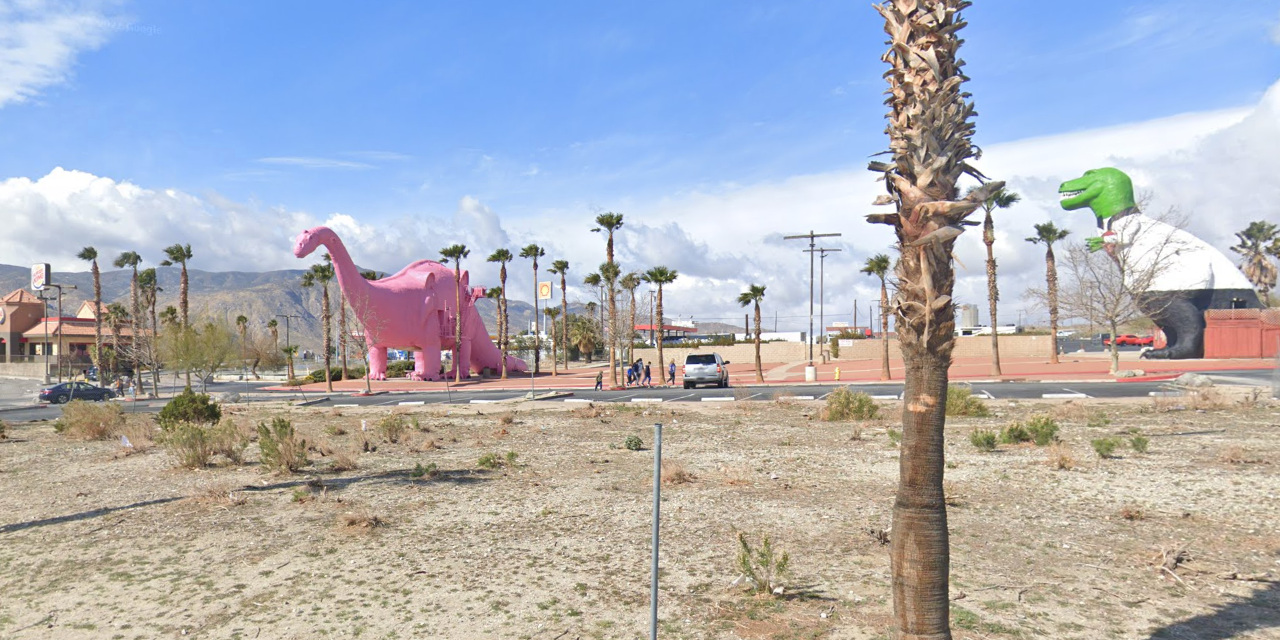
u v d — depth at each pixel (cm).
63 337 7419
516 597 568
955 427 1583
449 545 712
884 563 632
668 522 789
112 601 570
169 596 579
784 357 7081
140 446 1464
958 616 507
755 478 1038
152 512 866
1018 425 1329
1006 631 481
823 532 736
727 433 1617
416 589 589
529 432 1705
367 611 543
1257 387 2241
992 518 779
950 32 386
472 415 2227
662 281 3931
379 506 883
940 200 375
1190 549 655
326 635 499
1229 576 576
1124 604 529
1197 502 826
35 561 683
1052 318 4575
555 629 505
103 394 3847
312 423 2022
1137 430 1434
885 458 1194
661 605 546
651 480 1039
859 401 1884
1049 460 1067
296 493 912
